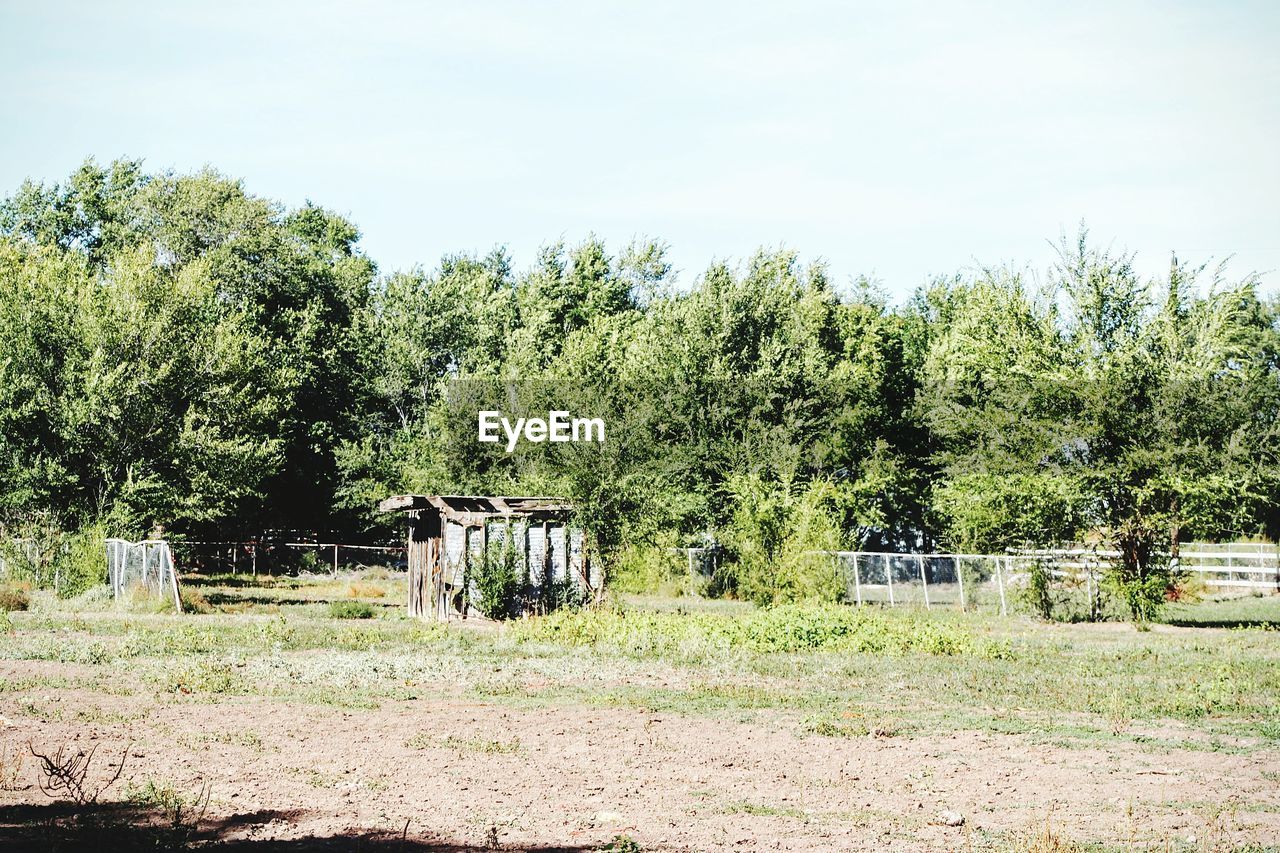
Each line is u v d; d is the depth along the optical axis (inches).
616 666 713.6
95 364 1400.1
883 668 716.0
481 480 1814.7
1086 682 651.5
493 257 3029.0
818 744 457.1
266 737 446.6
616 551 1122.0
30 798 336.8
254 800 343.0
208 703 532.1
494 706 544.7
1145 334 1131.9
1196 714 543.5
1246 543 1720.0
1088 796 369.1
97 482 1434.5
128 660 691.4
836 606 1038.4
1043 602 1135.6
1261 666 731.4
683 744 451.2
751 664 729.0
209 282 1740.9
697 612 1148.5
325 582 1732.3
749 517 1210.6
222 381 1594.5
